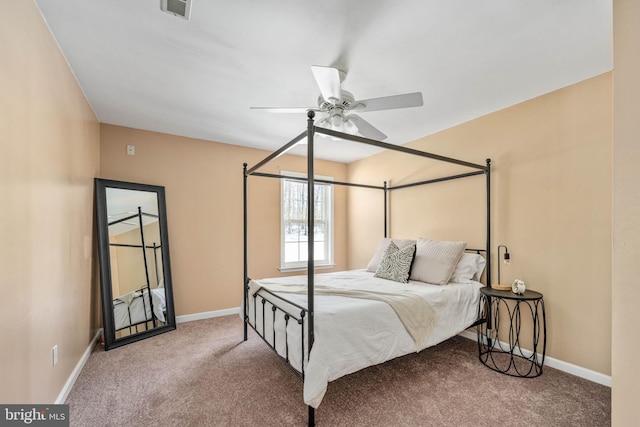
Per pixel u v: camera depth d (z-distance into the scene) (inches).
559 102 94.3
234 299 153.7
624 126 35.9
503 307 106.9
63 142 76.5
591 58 77.4
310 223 68.5
